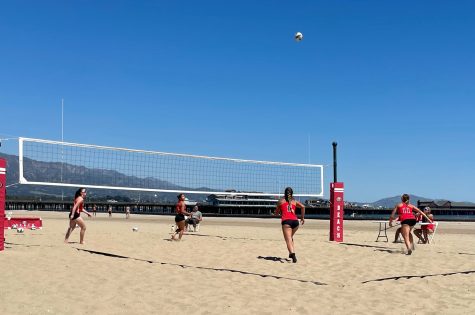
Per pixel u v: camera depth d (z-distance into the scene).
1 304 4.52
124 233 12.94
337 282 6.08
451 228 28.27
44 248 8.12
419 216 12.47
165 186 15.69
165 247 9.28
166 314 4.40
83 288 5.30
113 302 4.75
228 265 7.28
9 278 5.64
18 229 12.76
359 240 12.45
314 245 9.81
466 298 5.29
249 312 4.54
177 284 5.70
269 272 6.75
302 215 7.91
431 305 4.95
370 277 6.45
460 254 8.70
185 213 10.73
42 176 12.79
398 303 5.02
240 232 15.67
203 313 4.46
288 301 5.00
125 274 6.18
